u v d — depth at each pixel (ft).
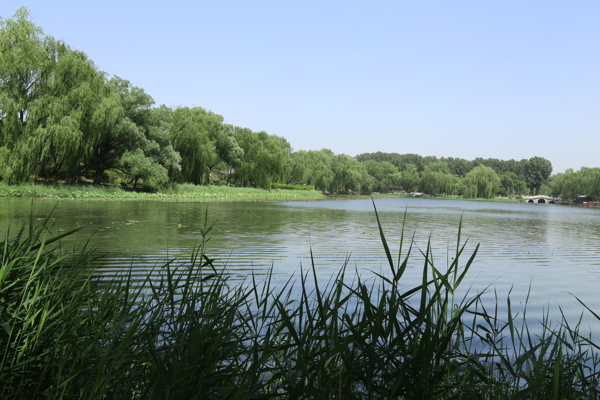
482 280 27.14
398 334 6.25
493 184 347.36
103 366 6.43
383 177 426.92
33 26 95.20
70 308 8.04
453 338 12.96
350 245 40.29
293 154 274.57
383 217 86.07
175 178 151.74
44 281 8.63
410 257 34.63
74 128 93.71
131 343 7.27
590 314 19.54
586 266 33.40
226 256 31.50
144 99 125.49
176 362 6.16
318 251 36.09
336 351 6.13
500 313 19.06
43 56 94.43
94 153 121.39
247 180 195.42
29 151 89.66
